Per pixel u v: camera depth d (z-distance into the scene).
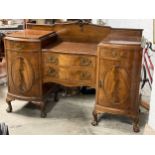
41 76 2.98
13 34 3.04
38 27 3.35
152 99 2.81
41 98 3.04
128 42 2.62
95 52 2.77
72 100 3.56
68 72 2.86
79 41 3.26
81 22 3.18
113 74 2.67
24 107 3.35
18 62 2.95
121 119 3.07
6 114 3.16
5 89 3.88
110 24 3.80
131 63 2.59
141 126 2.91
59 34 3.29
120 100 2.74
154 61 3.08
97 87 2.79
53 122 2.99
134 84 2.66
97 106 2.85
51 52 2.85
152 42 3.10
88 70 2.79
